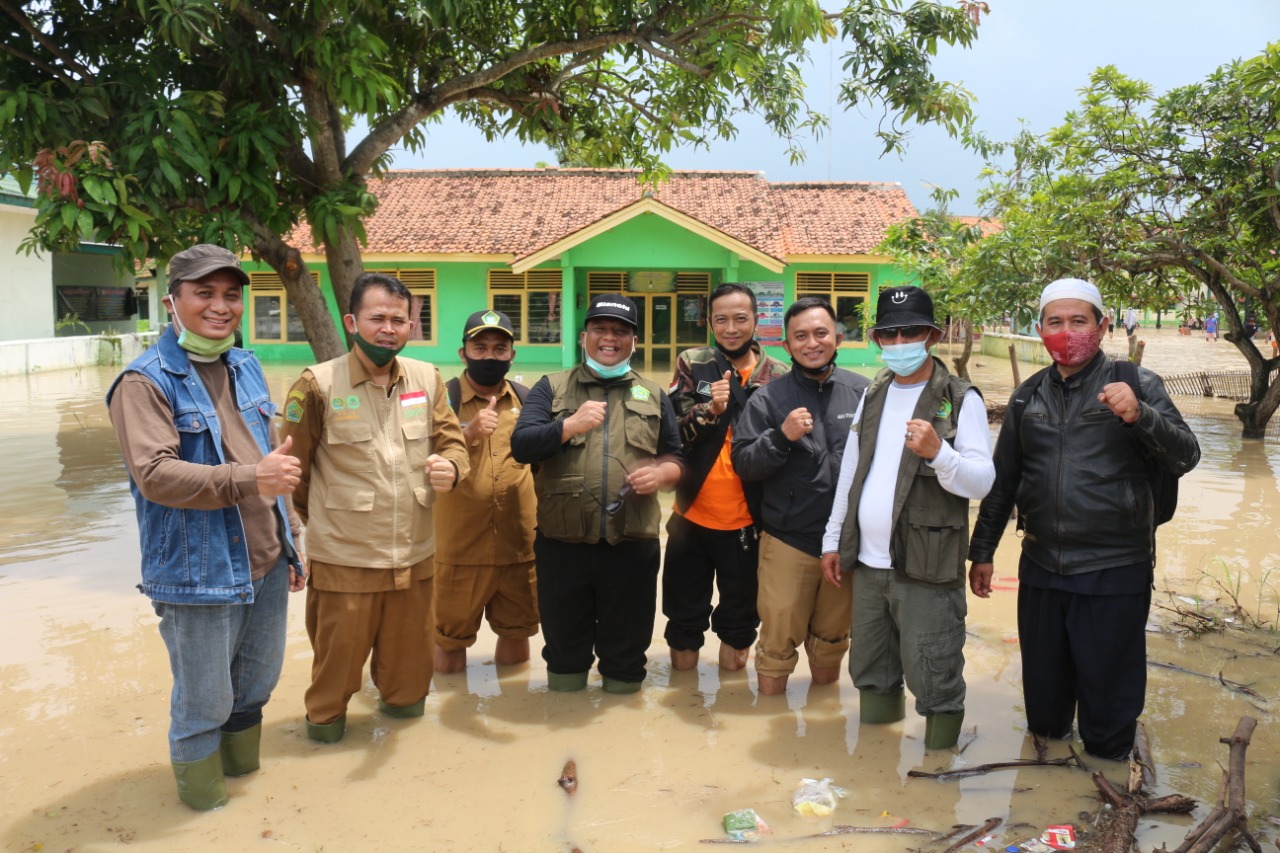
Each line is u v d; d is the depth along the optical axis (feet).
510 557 14.90
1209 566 20.75
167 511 10.24
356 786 11.64
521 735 13.08
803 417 12.58
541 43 31.73
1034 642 12.41
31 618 17.44
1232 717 13.35
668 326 72.64
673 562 15.12
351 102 23.97
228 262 10.32
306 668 15.43
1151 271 39.09
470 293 71.87
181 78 24.98
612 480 13.51
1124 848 9.84
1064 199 35.42
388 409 12.46
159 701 13.99
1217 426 43.83
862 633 13.01
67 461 33.12
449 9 24.85
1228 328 40.65
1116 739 11.90
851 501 12.76
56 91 23.45
